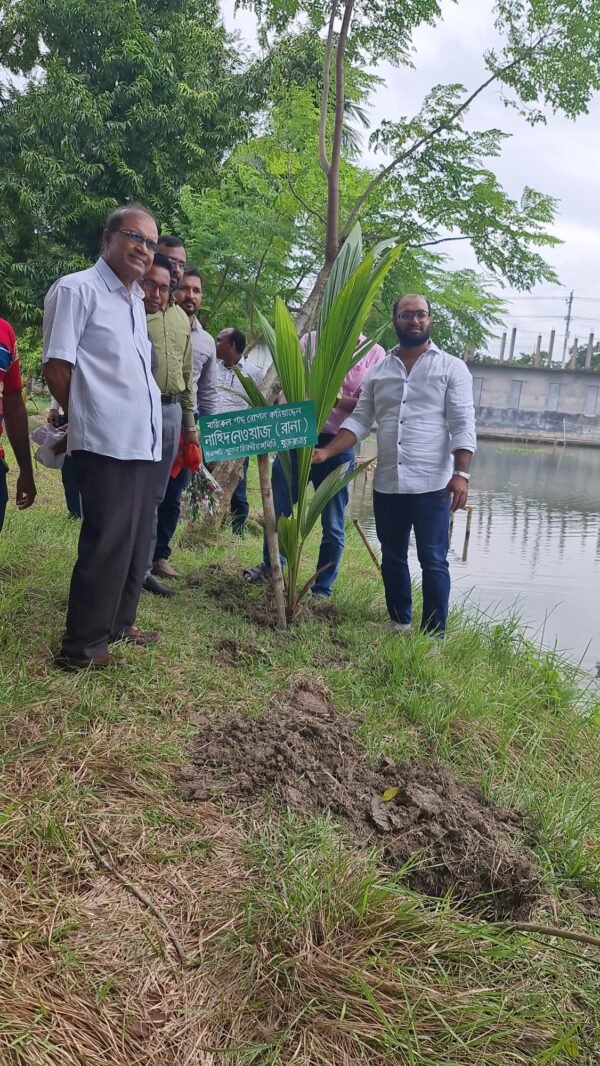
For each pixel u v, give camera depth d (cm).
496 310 1211
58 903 205
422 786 283
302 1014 186
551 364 5112
